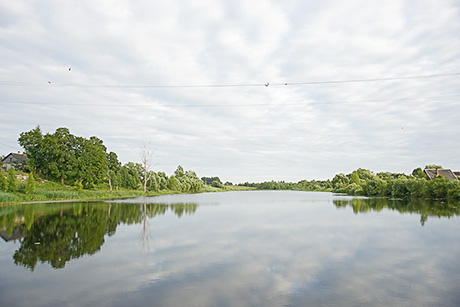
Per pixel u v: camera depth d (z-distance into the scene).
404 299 8.44
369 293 8.87
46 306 8.01
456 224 21.38
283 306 7.95
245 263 11.95
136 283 9.72
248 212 31.64
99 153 74.69
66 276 10.44
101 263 12.02
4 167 60.56
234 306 7.95
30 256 13.14
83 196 61.19
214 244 15.46
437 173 64.44
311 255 13.18
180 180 120.50
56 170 67.31
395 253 13.46
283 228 20.50
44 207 36.78
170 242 15.98
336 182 121.50
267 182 188.62
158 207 38.50
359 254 13.31
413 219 24.22
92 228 20.67
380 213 29.02
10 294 8.84
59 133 69.94
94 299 8.45
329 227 20.78
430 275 10.47
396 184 58.50
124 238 17.11
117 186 87.44
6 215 27.92
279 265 11.66
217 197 71.81
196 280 9.98
